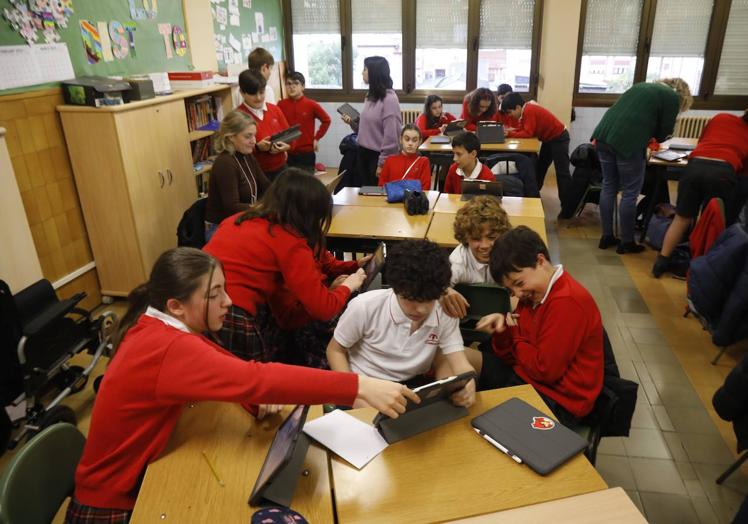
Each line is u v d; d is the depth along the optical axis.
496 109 5.56
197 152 4.43
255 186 3.31
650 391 2.77
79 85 3.23
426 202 3.09
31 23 3.07
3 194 2.60
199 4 4.89
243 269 1.97
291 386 1.26
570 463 1.31
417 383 1.83
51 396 2.68
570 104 6.36
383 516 1.17
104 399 1.29
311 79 7.27
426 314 1.63
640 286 3.95
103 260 3.63
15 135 3.02
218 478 1.25
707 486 2.17
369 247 3.02
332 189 3.38
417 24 6.82
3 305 2.08
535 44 6.67
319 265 2.37
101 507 1.31
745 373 1.95
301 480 1.26
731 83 6.45
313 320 2.38
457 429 1.42
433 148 4.91
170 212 3.86
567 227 5.20
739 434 2.04
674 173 4.86
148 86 3.59
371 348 1.77
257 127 3.95
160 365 1.26
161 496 1.20
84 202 3.48
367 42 6.96
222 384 1.25
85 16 3.48
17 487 1.22
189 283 1.33
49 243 3.30
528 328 1.80
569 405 1.70
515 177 4.29
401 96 7.10
